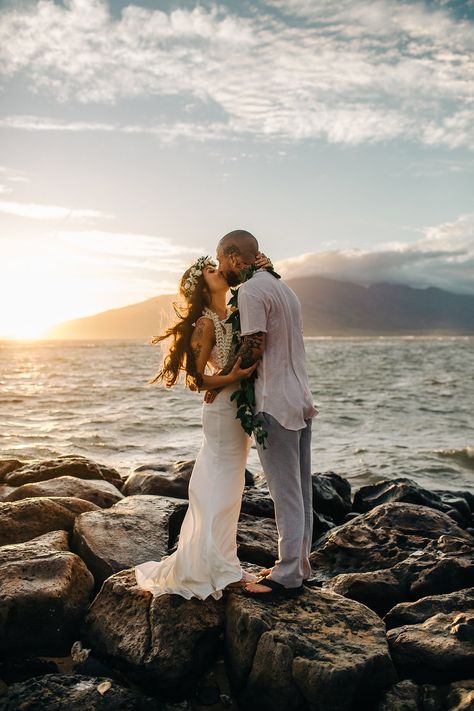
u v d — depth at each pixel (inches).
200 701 149.0
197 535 162.1
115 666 155.4
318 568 224.8
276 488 161.3
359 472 466.0
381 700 143.0
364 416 789.9
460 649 148.6
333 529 261.6
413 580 195.3
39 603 165.0
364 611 164.1
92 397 1002.1
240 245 160.1
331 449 561.3
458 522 294.0
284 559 162.4
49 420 705.6
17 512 225.0
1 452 497.7
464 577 192.5
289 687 141.3
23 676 156.2
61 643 166.6
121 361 2780.5
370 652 146.3
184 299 167.8
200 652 153.7
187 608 158.6
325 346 5989.2
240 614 153.5
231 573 158.7
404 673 151.6
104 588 171.2
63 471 313.9
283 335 156.8
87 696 140.4
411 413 824.3
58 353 4234.7
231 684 152.5
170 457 494.0
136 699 142.0
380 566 214.2
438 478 454.3
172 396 1023.6
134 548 201.9
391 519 243.4
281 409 155.6
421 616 169.6
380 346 5959.6
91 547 198.4
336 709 137.3
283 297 157.5
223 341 160.7
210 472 163.8
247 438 166.6
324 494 293.7
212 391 162.6
